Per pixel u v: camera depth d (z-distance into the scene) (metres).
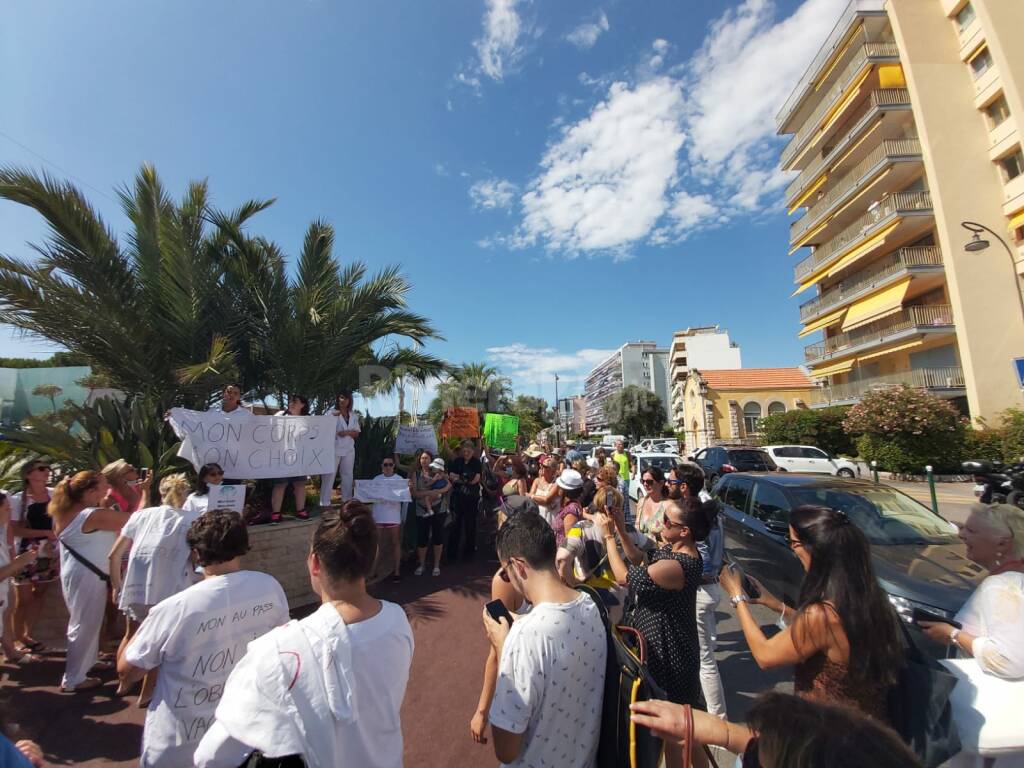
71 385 10.79
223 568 2.32
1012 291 19.97
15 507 4.67
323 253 9.26
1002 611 2.12
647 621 2.62
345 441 7.06
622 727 1.62
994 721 1.96
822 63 27.25
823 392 30.94
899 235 23.88
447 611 5.60
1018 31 19.12
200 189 8.87
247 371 9.05
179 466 6.39
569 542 3.82
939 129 21.27
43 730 3.29
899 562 3.96
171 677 2.09
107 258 7.50
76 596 3.75
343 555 1.74
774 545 5.00
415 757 3.10
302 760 1.45
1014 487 6.77
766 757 1.02
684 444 38.78
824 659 1.94
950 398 21.64
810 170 29.91
